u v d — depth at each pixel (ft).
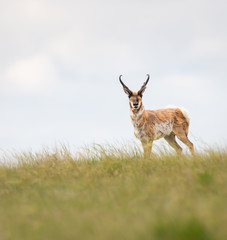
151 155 108.88
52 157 117.50
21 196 81.41
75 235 51.21
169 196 64.75
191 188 69.87
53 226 56.29
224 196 64.08
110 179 88.99
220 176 76.84
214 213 53.67
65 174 97.45
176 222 47.75
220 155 98.78
